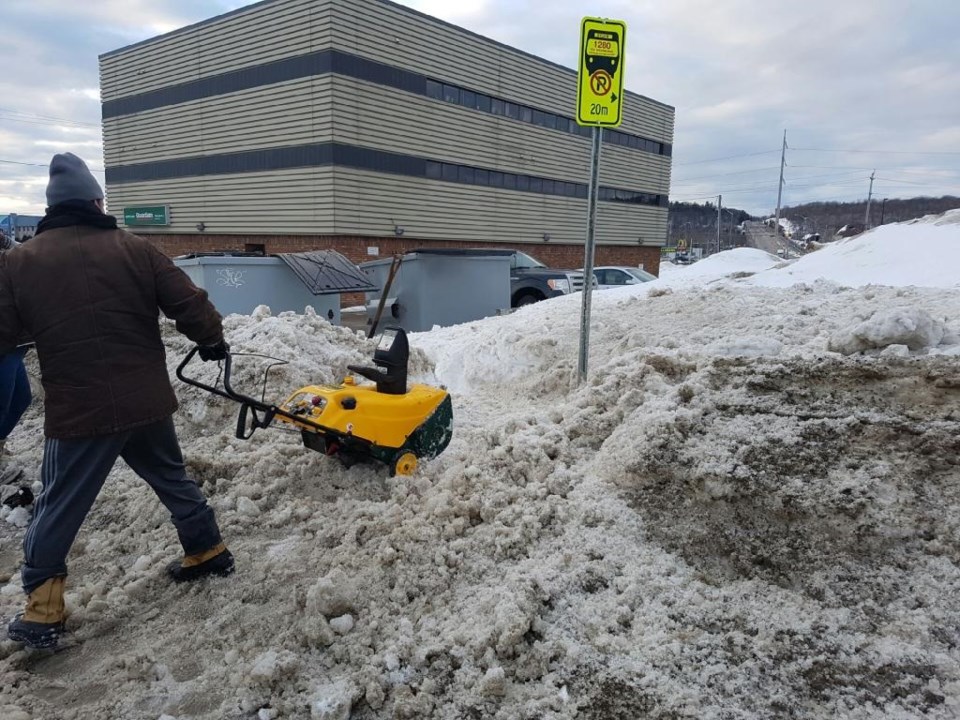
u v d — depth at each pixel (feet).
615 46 15.62
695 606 8.83
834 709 7.10
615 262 114.73
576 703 7.58
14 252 9.16
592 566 9.61
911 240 32.96
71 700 8.38
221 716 7.86
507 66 89.71
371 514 11.98
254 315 22.39
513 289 47.55
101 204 9.93
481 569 10.05
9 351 9.21
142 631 9.68
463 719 7.59
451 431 14.23
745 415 11.47
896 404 10.84
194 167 84.28
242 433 11.10
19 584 10.96
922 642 7.68
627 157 112.88
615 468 11.44
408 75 78.07
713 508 10.23
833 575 8.86
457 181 86.33
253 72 76.18
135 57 87.15
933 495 9.22
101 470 9.34
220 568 10.65
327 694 7.97
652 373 13.88
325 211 73.41
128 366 9.32
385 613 9.36
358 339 22.82
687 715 7.20
